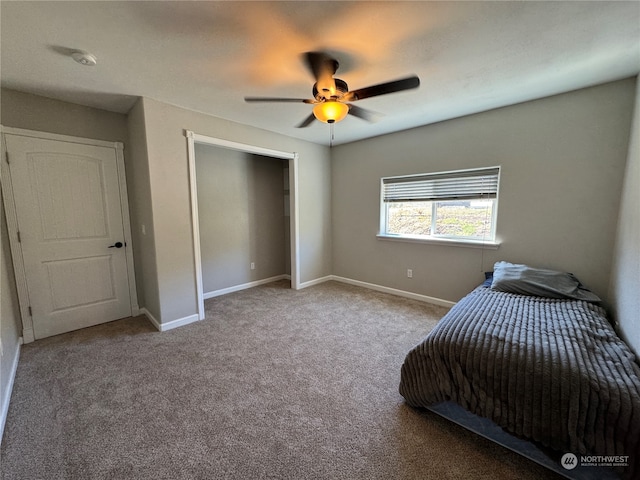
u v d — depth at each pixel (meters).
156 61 1.94
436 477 1.29
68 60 1.92
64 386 1.95
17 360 2.25
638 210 1.76
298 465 1.36
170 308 2.89
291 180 4.12
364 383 2.00
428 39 1.70
